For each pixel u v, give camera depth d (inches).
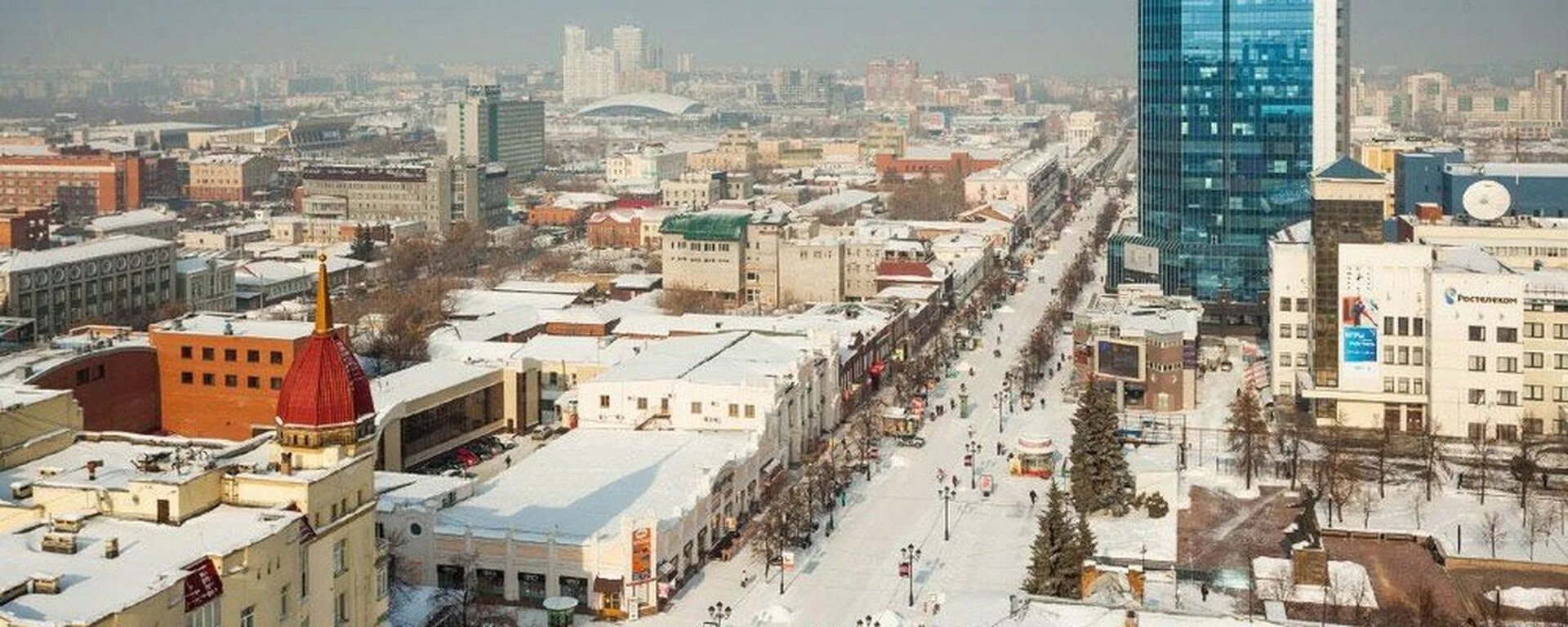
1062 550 7593.5
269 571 5733.3
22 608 4913.9
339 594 6289.4
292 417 6304.1
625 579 7834.6
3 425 7101.4
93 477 6235.2
